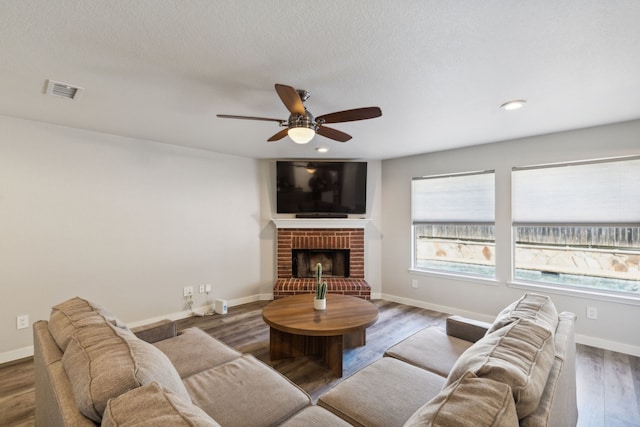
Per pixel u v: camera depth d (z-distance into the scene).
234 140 3.72
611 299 3.03
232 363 1.83
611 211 3.05
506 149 3.70
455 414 0.82
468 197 4.07
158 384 0.97
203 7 1.37
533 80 2.10
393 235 4.81
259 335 3.45
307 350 2.85
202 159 4.25
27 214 2.92
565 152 3.29
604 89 2.24
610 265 3.15
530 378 1.01
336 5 1.36
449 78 2.08
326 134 2.64
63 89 2.25
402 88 2.23
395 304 4.61
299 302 3.17
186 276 4.07
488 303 3.86
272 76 2.04
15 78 2.05
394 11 1.40
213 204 4.37
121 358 1.10
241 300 4.68
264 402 1.47
